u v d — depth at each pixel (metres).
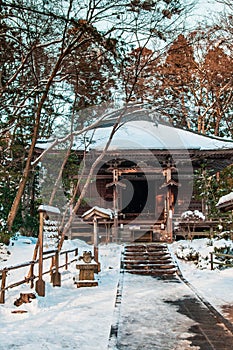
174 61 13.24
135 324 6.58
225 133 30.59
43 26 10.23
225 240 15.47
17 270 11.70
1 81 10.69
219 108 27.98
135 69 12.28
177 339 5.73
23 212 18.86
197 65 23.88
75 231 19.70
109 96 13.28
